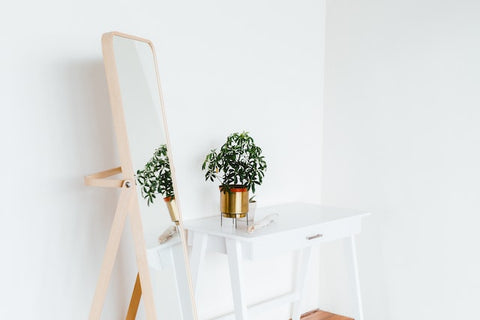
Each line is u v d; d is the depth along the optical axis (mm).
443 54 2539
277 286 2893
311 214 2512
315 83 3008
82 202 1936
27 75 1760
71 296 1917
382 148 2799
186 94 2312
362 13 2846
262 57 2668
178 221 1941
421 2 2604
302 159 2965
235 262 2055
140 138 1711
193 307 1942
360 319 2594
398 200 2744
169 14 2217
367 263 2902
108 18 1988
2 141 1707
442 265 2590
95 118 1967
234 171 2213
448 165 2545
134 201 1627
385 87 2770
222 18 2447
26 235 1779
